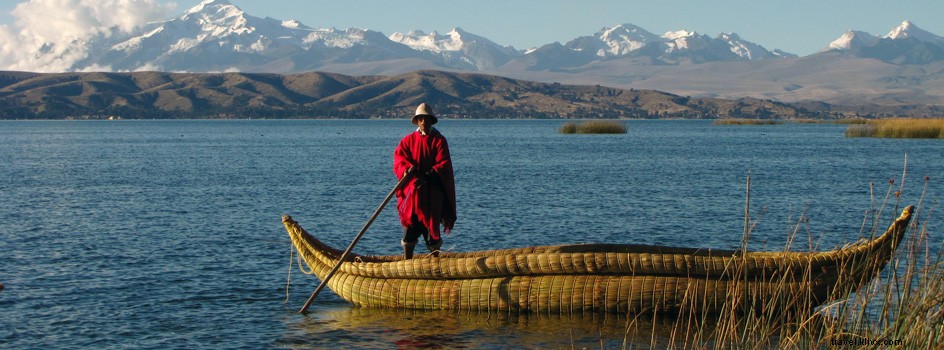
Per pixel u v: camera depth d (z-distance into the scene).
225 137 116.19
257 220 23.72
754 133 124.25
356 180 38.91
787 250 10.60
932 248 16.42
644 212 25.12
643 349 10.57
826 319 10.55
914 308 9.14
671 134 119.69
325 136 120.31
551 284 11.79
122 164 52.72
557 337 11.09
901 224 10.52
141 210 26.33
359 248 19.14
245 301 13.29
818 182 36.31
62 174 43.91
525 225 22.44
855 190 32.44
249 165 50.94
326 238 20.58
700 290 11.23
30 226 22.31
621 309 11.54
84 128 181.75
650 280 11.45
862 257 10.64
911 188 33.25
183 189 34.25
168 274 15.33
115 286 14.38
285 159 57.91
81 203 28.66
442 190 12.58
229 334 11.55
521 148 73.56
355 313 12.46
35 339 11.36
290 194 31.92
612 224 22.56
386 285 12.59
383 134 130.38
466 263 12.10
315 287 14.14
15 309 12.83
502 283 11.98
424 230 12.84
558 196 29.97
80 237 20.08
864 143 79.12
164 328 11.84
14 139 108.81
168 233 20.75
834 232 20.77
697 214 24.59
